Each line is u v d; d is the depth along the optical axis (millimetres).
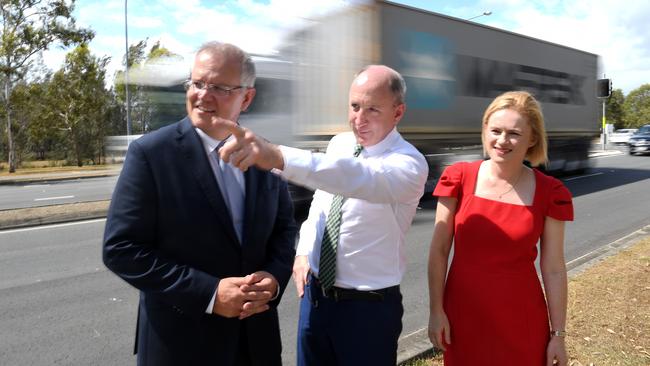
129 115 10008
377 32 8891
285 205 2184
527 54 13352
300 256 2439
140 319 1954
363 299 2158
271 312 2066
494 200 2213
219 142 1860
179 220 1792
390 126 2127
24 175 22891
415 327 4188
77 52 28812
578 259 5914
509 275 2176
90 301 4777
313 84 8102
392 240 2188
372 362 2168
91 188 16188
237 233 1935
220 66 1753
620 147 35562
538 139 2188
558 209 2154
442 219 2361
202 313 1775
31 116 28484
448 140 10805
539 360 2193
